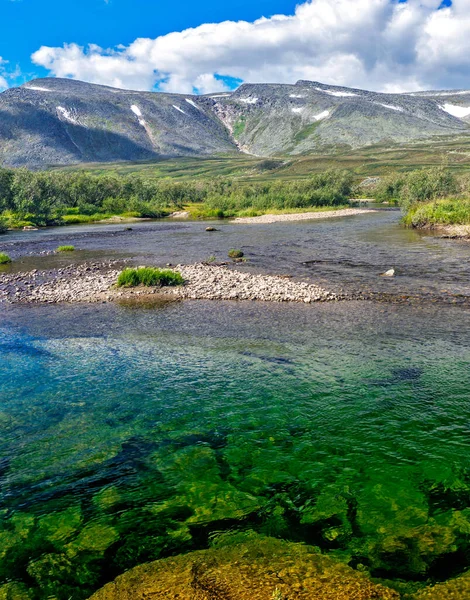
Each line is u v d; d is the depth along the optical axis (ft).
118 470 28.17
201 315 68.74
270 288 83.92
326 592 17.44
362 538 21.16
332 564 19.29
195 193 492.54
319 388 40.47
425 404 36.45
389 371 44.09
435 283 85.97
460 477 26.22
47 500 25.21
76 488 26.30
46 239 189.16
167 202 424.05
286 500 24.56
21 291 90.02
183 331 60.64
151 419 35.42
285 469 27.73
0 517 23.77
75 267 117.19
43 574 19.70
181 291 84.58
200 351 52.21
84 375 45.50
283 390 40.32
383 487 25.44
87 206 341.21
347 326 60.44
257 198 379.76
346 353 49.75
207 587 17.90
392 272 94.38
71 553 20.95
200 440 31.86
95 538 21.93
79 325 65.05
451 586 17.80
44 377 45.09
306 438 31.58
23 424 34.99
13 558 20.75
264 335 57.67
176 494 25.46
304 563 19.38
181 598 17.33
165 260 124.06
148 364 48.34
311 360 47.93
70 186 360.69
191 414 36.11
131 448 30.99
